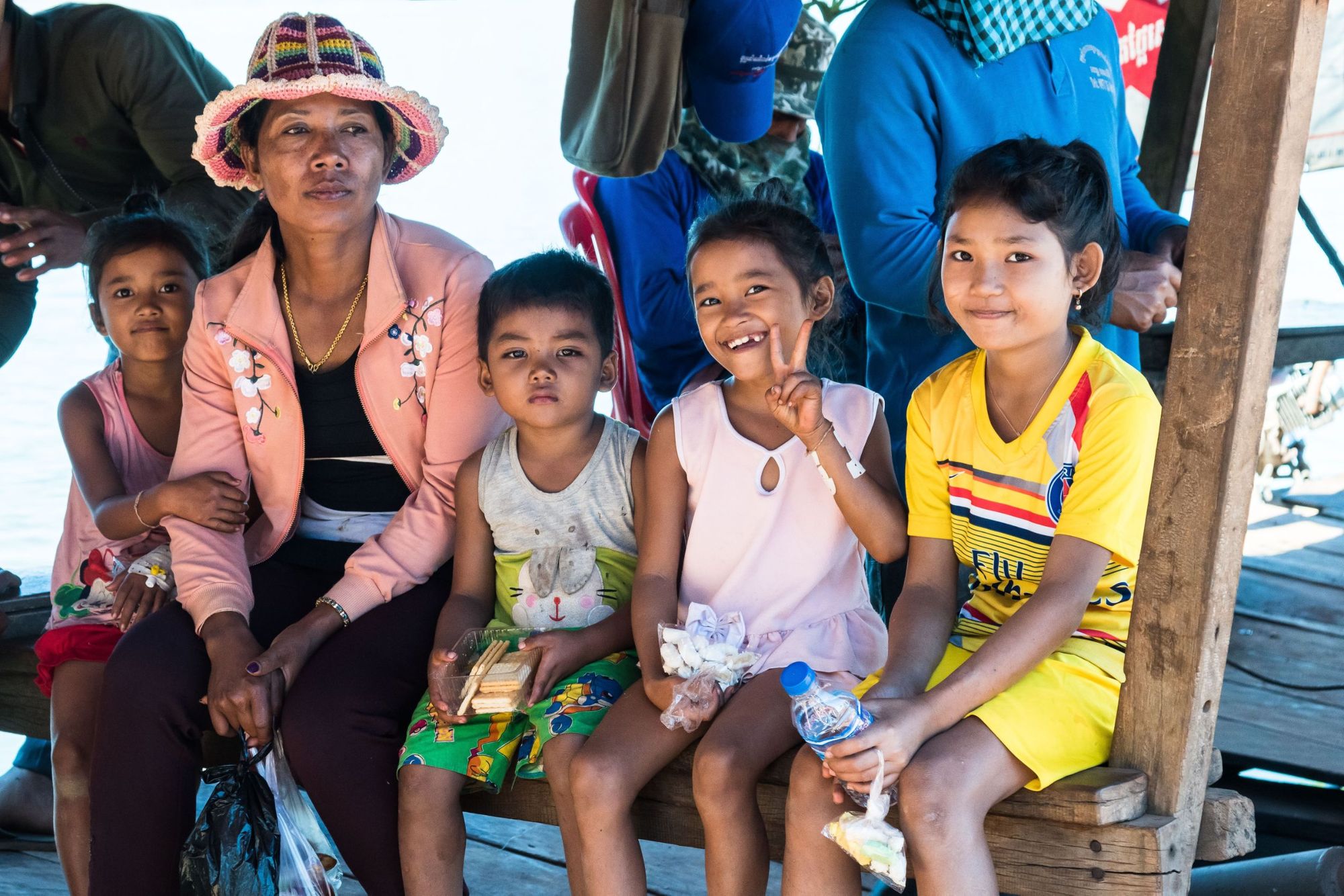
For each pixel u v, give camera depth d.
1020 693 2.11
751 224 2.53
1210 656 2.01
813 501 2.51
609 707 2.44
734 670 2.34
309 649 2.58
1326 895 2.42
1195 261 1.94
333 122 2.67
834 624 2.47
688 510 2.59
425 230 2.89
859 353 3.69
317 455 2.85
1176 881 2.02
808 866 2.08
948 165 2.94
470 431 2.78
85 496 3.06
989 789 2.01
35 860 3.49
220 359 2.82
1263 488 6.03
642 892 2.27
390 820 2.46
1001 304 2.16
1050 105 3.01
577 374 2.59
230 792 2.44
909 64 2.88
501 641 2.52
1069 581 2.11
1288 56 1.82
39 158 3.62
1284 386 6.32
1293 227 1.91
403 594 2.73
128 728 2.52
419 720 2.49
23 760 3.64
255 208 2.93
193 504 2.72
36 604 3.33
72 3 3.60
